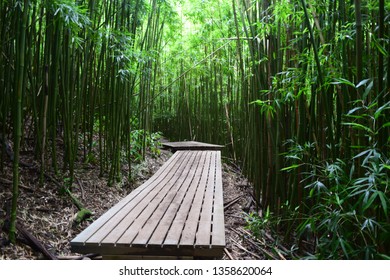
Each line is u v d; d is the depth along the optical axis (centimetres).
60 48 285
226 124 694
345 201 195
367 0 197
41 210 256
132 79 425
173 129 907
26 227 230
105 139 372
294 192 272
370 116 163
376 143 165
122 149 461
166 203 229
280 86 297
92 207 303
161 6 526
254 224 293
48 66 277
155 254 150
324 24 242
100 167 366
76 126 311
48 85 289
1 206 235
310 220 186
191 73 782
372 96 189
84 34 327
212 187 286
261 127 346
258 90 354
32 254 209
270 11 316
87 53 329
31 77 270
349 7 211
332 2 227
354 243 194
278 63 296
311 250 266
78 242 151
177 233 164
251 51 338
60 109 333
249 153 475
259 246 278
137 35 473
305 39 256
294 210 265
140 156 464
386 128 172
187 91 812
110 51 365
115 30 339
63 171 320
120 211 207
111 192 348
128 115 401
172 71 830
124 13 373
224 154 693
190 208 216
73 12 241
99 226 175
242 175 551
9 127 295
